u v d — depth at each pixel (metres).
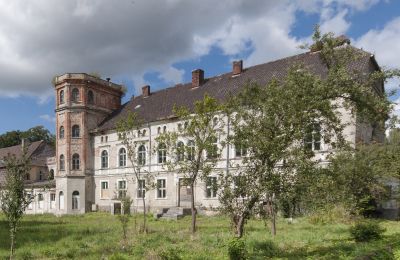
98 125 50.41
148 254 15.48
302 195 14.18
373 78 14.78
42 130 92.38
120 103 53.91
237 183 13.92
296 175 13.23
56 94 50.31
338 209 25.03
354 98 14.30
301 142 13.70
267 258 14.16
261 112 14.04
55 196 50.06
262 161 13.41
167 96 47.38
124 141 28.38
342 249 15.15
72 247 18.30
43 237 22.14
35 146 68.62
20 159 15.75
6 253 17.14
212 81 44.56
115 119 49.28
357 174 22.95
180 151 23.30
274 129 13.29
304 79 13.41
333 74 13.91
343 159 20.20
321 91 13.45
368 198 25.67
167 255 14.61
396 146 26.22
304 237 18.70
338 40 15.48
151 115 44.53
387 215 28.98
